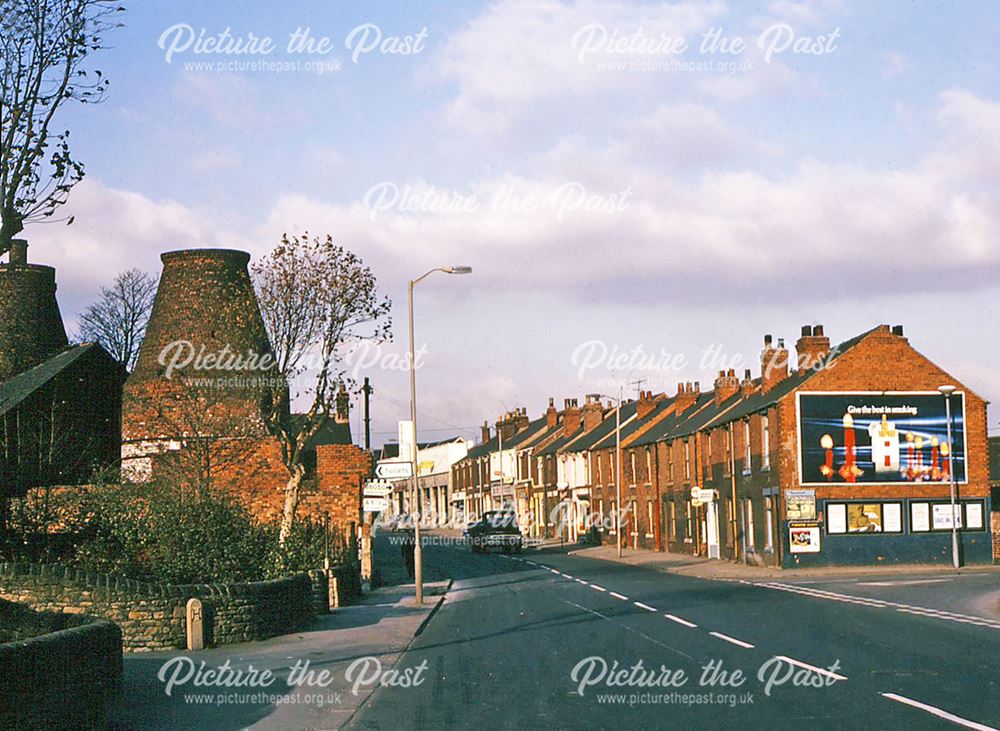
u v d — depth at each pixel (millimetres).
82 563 23031
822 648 18938
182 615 20344
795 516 45375
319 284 35406
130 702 14680
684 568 50000
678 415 68125
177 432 37969
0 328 50438
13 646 10320
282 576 25641
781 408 45844
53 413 41438
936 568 44125
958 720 11852
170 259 43031
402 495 146375
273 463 40750
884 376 46406
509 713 13328
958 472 46406
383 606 31219
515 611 29297
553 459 90062
